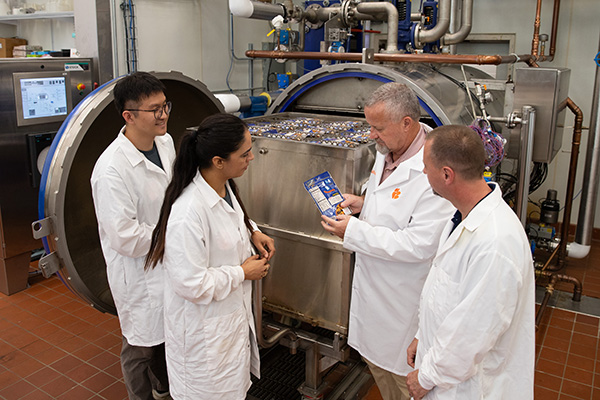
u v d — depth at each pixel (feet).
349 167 6.44
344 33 11.39
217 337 5.62
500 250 4.28
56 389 8.39
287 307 7.37
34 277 12.50
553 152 9.57
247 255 6.15
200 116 9.83
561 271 12.96
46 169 7.06
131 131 6.56
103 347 9.61
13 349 9.49
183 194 5.46
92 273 8.44
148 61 14.03
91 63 12.82
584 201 12.34
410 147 6.28
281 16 11.41
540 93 8.87
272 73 17.56
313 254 6.92
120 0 13.08
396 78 8.57
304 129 7.79
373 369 7.11
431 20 12.62
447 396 4.75
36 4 15.44
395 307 6.47
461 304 4.38
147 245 6.43
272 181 7.09
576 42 14.35
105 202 6.23
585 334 10.23
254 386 8.46
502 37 15.01
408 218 6.15
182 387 5.86
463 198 4.63
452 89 9.66
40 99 11.63
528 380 4.75
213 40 16.01
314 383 7.52
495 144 7.62
